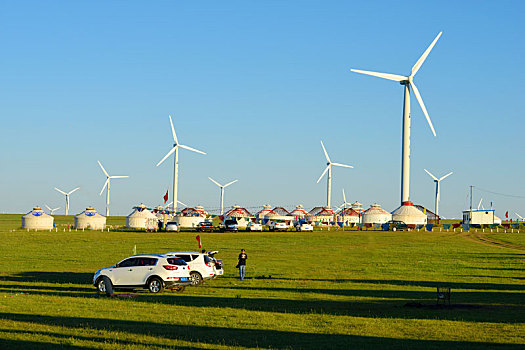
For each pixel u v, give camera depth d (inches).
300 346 663.1
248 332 749.9
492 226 4458.7
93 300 1067.9
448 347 660.1
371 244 2938.0
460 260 2060.8
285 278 1510.8
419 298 1129.4
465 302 1074.7
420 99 4370.1
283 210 6274.6
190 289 1272.1
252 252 2445.9
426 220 4899.1
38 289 1283.2
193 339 701.3
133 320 836.0
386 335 735.1
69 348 637.9
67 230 4318.4
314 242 3068.4
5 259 2119.8
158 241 3088.1
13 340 673.6
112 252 2417.6
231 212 5551.2
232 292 1219.9
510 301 1087.6
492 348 654.5
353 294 1190.9
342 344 675.4
